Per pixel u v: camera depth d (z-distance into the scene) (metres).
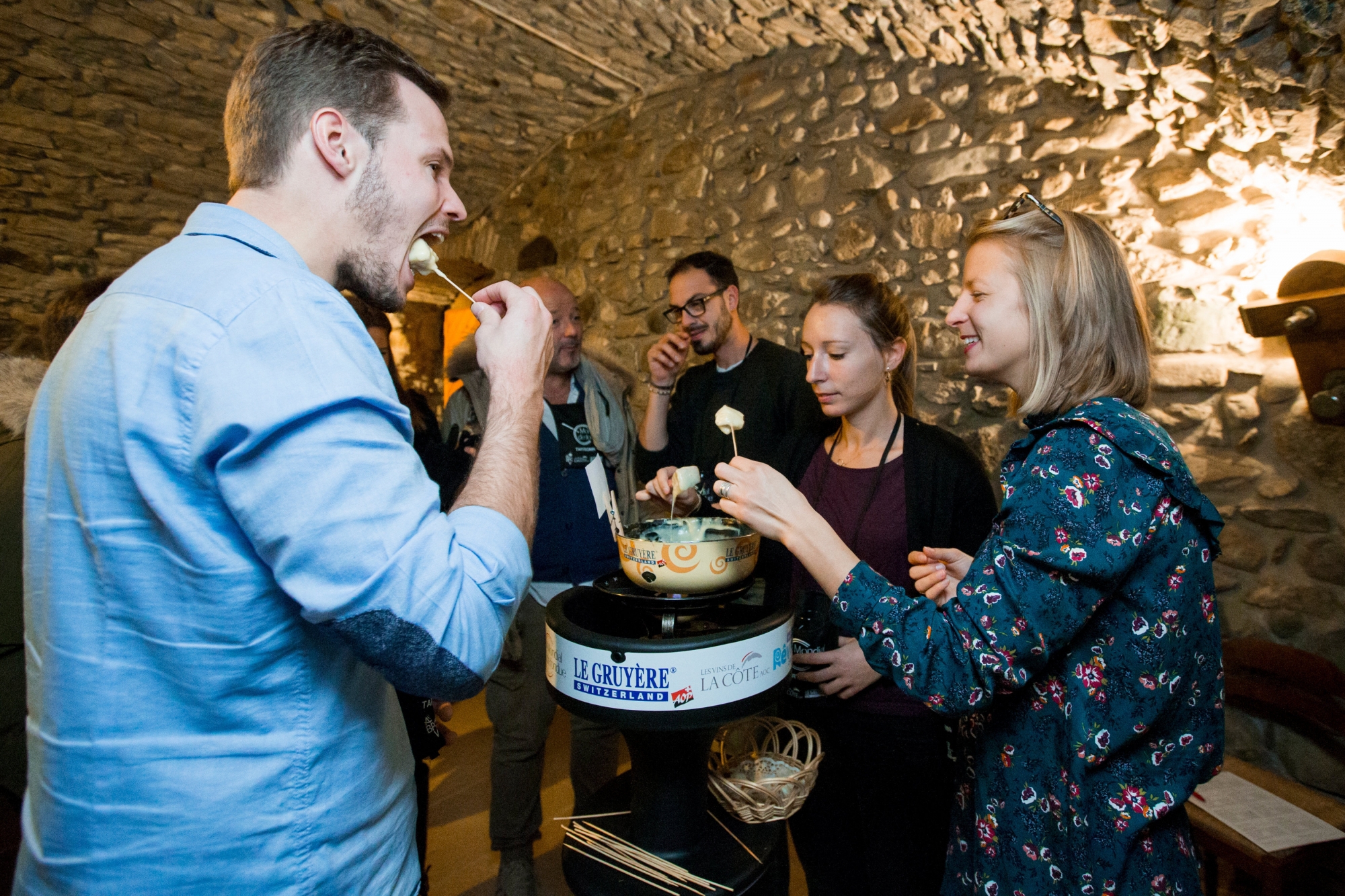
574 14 2.79
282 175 0.67
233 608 0.56
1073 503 0.72
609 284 3.66
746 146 3.11
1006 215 0.90
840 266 2.82
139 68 2.84
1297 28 1.54
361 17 2.80
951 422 2.52
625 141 3.57
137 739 0.56
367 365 0.61
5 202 3.10
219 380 0.53
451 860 1.95
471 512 0.65
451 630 0.57
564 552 1.83
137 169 3.26
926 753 1.20
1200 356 1.99
